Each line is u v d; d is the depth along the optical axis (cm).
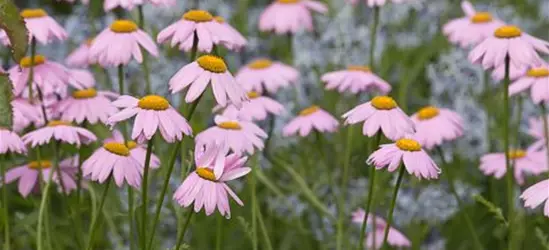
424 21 884
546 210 412
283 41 872
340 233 548
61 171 518
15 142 445
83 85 517
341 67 795
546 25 908
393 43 866
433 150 680
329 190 661
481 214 686
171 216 573
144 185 380
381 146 425
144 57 562
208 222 634
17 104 477
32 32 506
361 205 650
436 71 760
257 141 483
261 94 628
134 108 375
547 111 747
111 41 496
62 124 477
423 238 639
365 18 870
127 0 544
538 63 495
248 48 817
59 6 962
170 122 372
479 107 765
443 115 561
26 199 574
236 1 920
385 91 581
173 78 387
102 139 590
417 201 626
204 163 377
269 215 655
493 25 673
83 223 604
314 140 733
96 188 571
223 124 483
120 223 594
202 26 481
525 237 652
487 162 610
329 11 911
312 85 772
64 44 753
